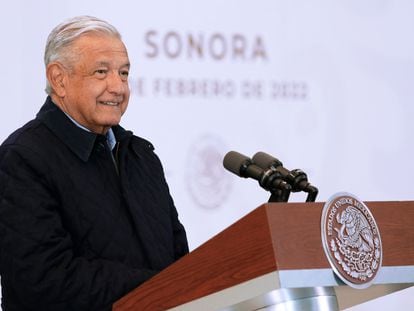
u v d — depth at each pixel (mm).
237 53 11289
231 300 5680
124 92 7527
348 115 11758
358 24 11891
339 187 11641
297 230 5605
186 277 5938
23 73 10359
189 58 11055
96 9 10680
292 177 6625
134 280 7043
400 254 6031
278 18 11508
